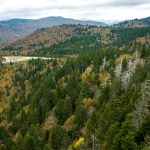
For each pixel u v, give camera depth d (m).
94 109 85.94
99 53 145.50
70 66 143.50
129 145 41.53
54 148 79.81
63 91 112.38
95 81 110.81
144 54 123.88
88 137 66.44
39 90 121.75
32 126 93.19
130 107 57.31
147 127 47.38
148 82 64.00
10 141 95.94
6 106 139.38
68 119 92.31
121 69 105.94
